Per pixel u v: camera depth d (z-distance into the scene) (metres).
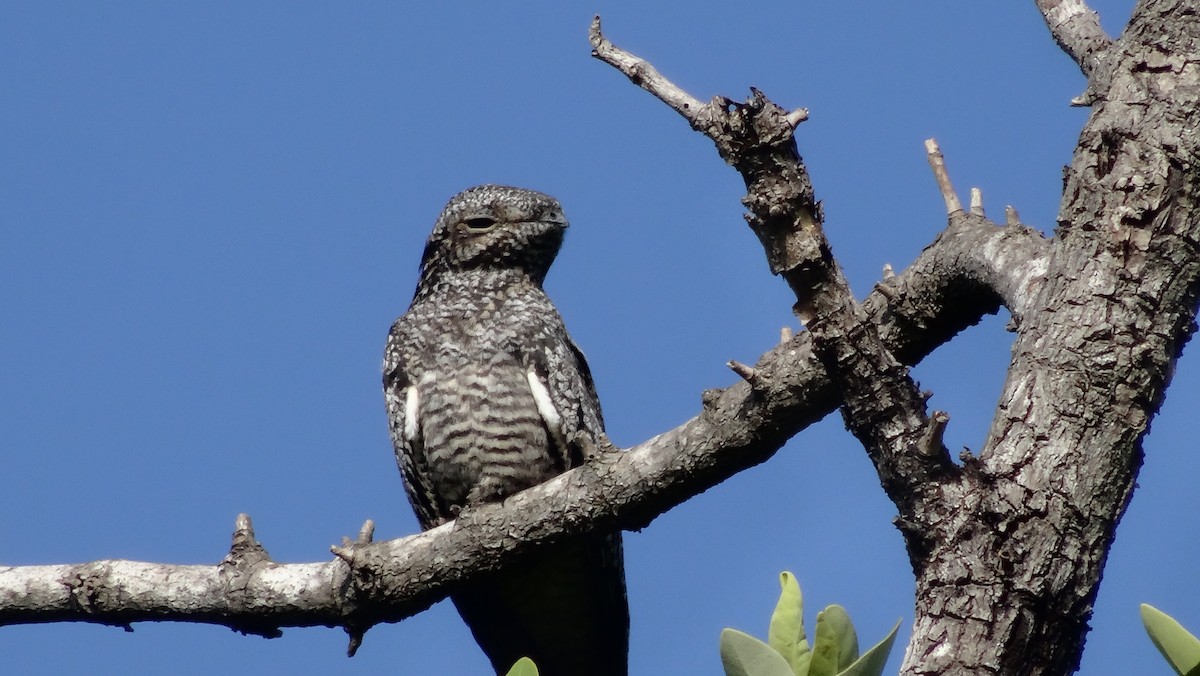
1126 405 7.06
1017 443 7.03
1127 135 7.54
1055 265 7.53
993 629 6.68
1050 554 6.77
